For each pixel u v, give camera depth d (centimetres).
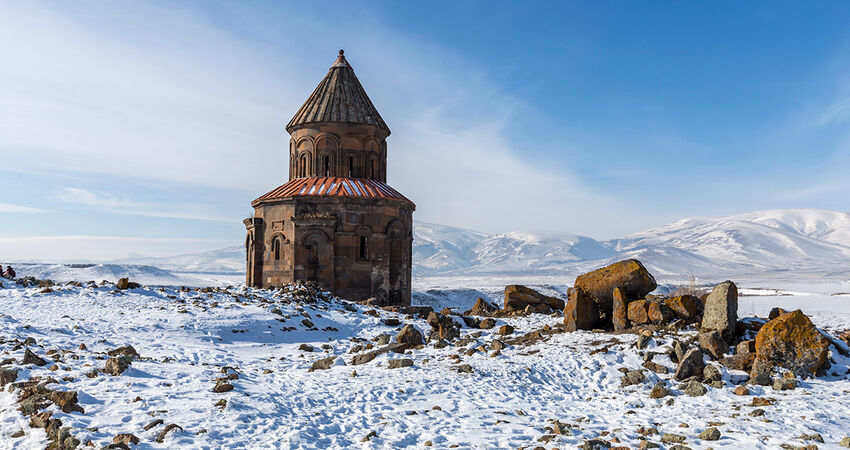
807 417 1330
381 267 4162
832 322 3562
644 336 1945
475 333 2433
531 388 1653
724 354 1845
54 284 2938
